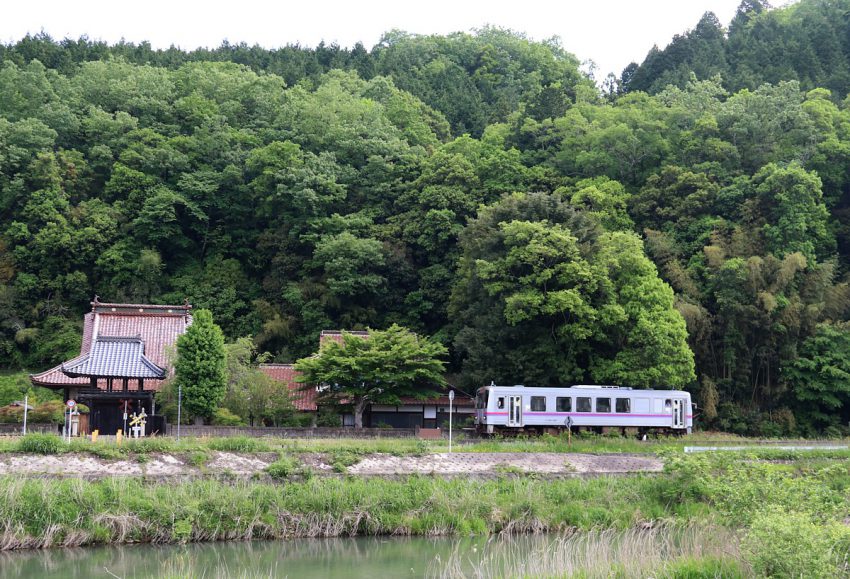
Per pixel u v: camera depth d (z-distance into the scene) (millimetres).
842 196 64688
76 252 64938
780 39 91438
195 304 65500
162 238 68125
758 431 50625
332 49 120000
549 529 28016
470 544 26297
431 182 68125
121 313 50906
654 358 47125
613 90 107250
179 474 29312
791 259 51969
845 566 16516
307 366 44594
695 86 77062
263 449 32000
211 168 72875
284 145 71000
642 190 63438
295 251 68875
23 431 36781
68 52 93500
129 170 69125
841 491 30562
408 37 135375
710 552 20828
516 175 68188
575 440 40406
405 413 50344
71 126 72812
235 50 113125
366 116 81750
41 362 61781
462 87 103375
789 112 65938
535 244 48000
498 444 37750
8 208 67062
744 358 52875
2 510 24719
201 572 22406
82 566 22984
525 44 125562
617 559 20938
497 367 49969
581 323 47094
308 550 25422
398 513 28344
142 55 100875
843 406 53906
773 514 18000
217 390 41438
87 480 27969
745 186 58906
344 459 32062
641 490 31047
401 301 65438
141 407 39938
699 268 55875
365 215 70062
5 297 63000
